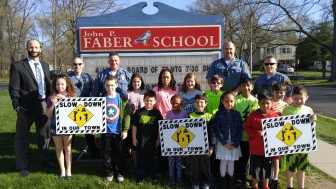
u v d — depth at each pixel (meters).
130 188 5.17
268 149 4.87
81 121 5.36
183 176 5.74
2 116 11.84
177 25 7.20
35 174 5.69
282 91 5.23
